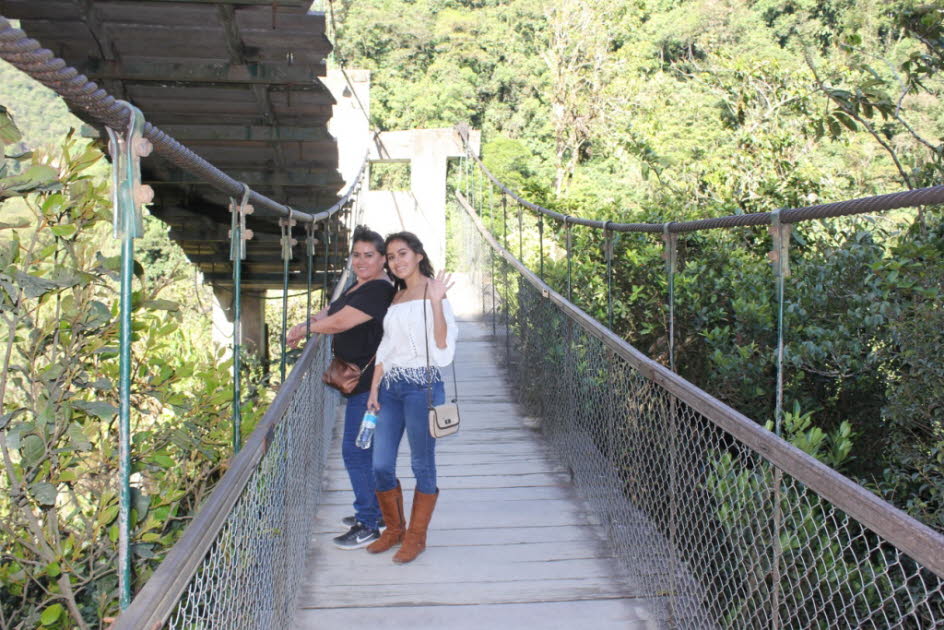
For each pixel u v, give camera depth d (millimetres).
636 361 2795
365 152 10500
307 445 3238
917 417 2797
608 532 3342
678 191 6789
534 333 5199
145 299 2393
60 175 2137
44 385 2182
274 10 4398
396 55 29609
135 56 4945
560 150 19078
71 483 2426
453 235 12711
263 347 8336
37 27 4543
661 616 2645
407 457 4551
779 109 7281
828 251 3908
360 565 3152
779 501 1796
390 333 3043
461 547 3318
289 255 2951
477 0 32188
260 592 2049
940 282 2654
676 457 2512
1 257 2004
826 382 3928
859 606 2354
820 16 22438
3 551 2400
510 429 5082
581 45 18859
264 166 6555
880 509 1345
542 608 2820
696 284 4773
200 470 3223
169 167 5832
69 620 2492
